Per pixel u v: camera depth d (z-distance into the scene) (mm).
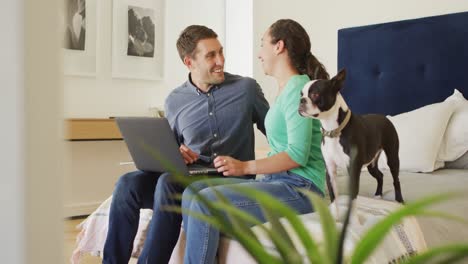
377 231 460
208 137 2262
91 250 2426
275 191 1695
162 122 1873
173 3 4477
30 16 378
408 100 3275
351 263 471
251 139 2320
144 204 2107
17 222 382
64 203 411
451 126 2684
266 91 4246
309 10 3859
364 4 3535
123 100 4258
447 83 3082
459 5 3092
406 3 3330
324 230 501
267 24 4184
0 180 388
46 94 390
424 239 1552
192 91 2348
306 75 1812
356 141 1457
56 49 394
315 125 1788
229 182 1801
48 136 393
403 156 2656
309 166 1794
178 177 554
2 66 381
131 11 4230
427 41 3158
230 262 1613
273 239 502
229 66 4559
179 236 1915
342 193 1734
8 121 381
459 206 1786
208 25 4668
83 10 3982
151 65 4383
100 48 4105
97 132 3783
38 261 394
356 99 3559
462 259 461
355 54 3537
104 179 4215
